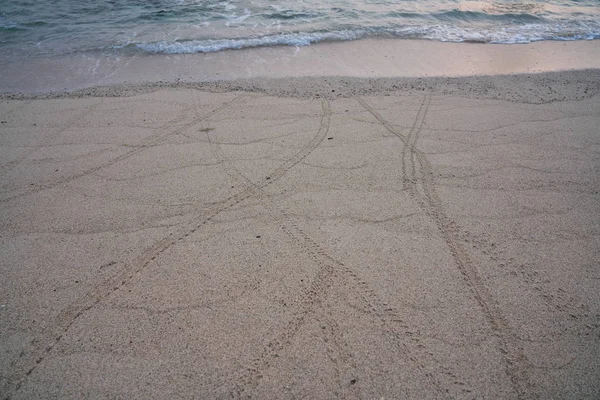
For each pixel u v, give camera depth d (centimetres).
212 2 916
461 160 406
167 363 227
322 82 583
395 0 927
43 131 462
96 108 512
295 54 681
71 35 755
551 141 439
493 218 332
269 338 240
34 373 223
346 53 686
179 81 588
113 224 329
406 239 311
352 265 288
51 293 270
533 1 944
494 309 257
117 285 276
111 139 446
